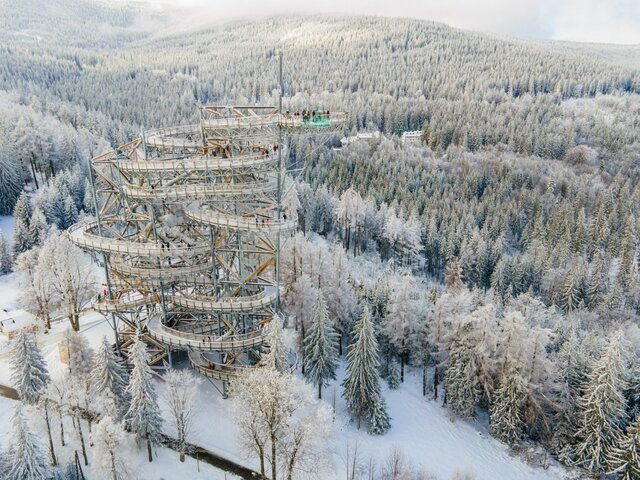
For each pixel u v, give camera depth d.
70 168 134.38
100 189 64.75
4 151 117.81
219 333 58.47
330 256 80.88
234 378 51.41
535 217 143.38
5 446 47.44
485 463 56.53
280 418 41.69
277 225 53.75
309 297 67.62
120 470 43.44
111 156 67.06
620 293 102.56
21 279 81.62
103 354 49.44
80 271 73.62
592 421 54.47
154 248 56.72
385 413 58.91
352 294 77.69
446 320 65.81
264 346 59.91
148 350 62.22
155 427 47.47
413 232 121.75
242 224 53.69
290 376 46.56
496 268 110.88
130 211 64.00
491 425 60.28
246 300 56.09
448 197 155.12
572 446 56.78
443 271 126.88
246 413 43.53
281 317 63.59
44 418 47.69
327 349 61.62
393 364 69.62
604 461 53.84
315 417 44.31
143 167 57.34
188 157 64.19
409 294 71.06
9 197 115.25
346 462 52.25
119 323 71.56
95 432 43.44
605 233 131.38
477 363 62.53
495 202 152.25
